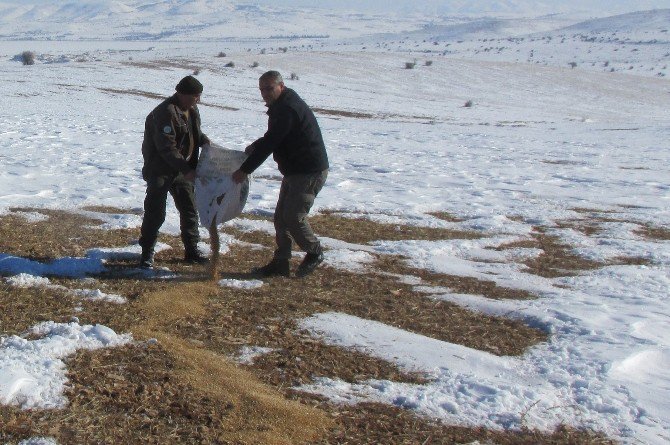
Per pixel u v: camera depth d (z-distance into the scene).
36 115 25.83
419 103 50.56
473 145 23.45
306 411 4.30
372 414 4.34
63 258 7.07
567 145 24.31
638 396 4.64
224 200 6.53
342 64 70.00
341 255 7.84
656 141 26.62
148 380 4.55
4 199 9.77
